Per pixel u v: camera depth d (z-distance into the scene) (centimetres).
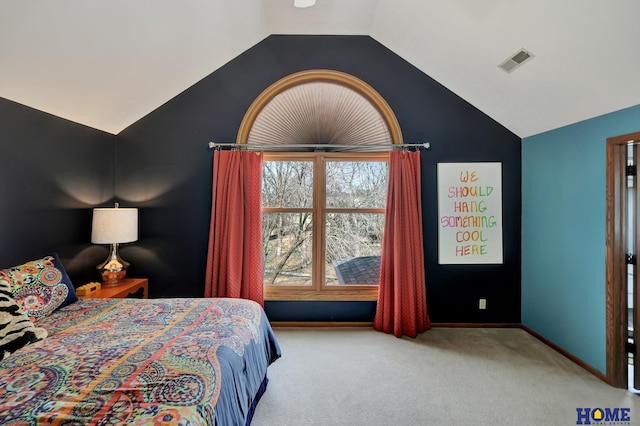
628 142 203
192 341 148
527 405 187
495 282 304
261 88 304
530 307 290
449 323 305
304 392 199
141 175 304
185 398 108
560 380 214
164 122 304
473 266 305
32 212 221
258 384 176
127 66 231
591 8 157
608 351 211
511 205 304
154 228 305
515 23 192
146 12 197
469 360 240
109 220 254
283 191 312
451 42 242
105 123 281
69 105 237
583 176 232
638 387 204
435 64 281
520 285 304
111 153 300
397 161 291
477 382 211
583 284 232
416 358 243
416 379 214
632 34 157
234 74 303
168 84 281
